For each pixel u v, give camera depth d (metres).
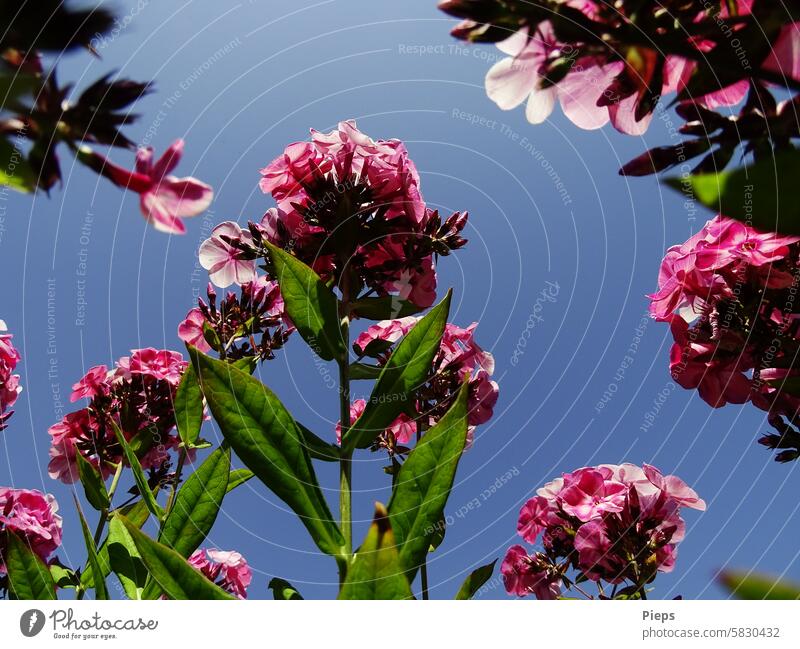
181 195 0.40
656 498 0.83
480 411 0.83
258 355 0.88
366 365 0.73
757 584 0.24
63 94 0.31
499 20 0.39
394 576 0.65
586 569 0.83
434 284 0.76
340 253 0.74
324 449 0.70
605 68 0.41
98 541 0.80
